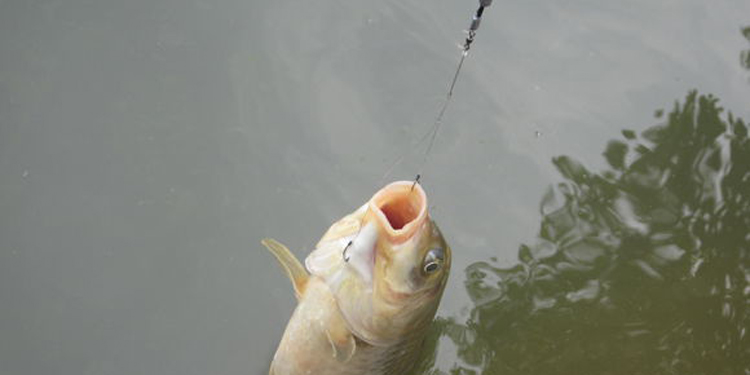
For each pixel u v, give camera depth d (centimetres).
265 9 134
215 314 117
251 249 120
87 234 118
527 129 133
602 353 120
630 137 134
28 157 120
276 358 109
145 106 125
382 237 99
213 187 123
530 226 127
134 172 122
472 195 127
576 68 138
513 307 122
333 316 103
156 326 115
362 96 131
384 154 127
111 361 113
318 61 132
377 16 137
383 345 104
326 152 126
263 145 125
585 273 125
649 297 124
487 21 140
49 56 126
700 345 121
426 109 131
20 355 111
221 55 130
